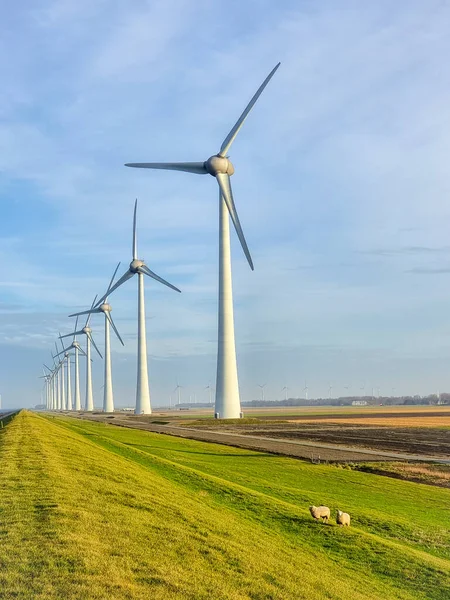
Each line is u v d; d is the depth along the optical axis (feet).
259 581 46.93
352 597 49.26
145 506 63.21
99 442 160.56
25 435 127.54
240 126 297.53
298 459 167.02
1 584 36.14
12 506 53.26
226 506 83.71
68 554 41.83
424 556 68.18
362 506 99.66
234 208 294.46
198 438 240.53
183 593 40.14
